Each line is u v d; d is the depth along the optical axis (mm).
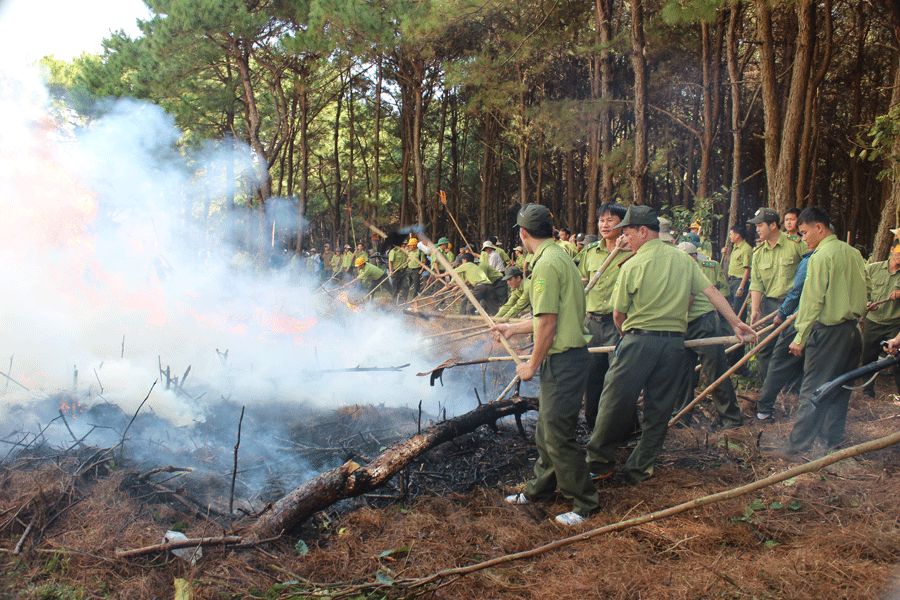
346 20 16000
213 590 2602
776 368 4949
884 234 8445
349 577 2773
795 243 5785
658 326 3672
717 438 4629
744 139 19594
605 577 2621
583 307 3324
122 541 2881
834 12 18828
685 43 17109
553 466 3379
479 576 2701
